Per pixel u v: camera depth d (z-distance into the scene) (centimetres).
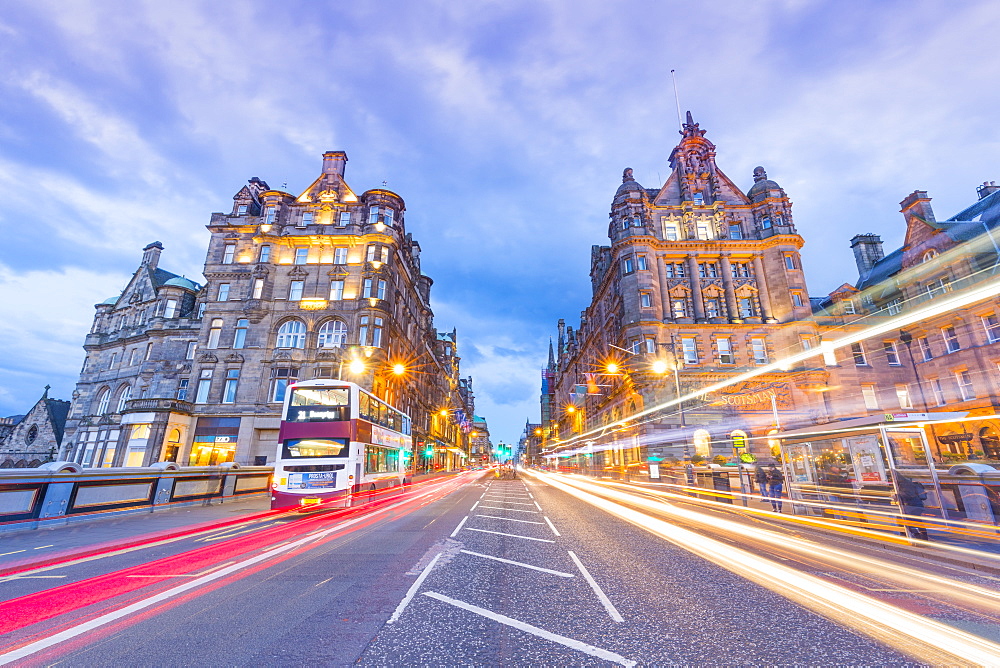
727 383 3206
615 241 3794
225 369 3186
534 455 12181
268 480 2200
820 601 551
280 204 3612
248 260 3475
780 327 3378
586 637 440
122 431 2989
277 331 3291
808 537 1012
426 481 3738
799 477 1403
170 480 1596
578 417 6066
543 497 2109
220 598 576
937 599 557
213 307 3344
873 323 3325
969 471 1010
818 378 3180
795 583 631
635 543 935
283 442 1498
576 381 6412
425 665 381
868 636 441
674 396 3198
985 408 2503
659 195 3912
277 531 1139
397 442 2247
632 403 3466
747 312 3522
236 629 468
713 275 3597
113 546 938
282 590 609
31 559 821
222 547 927
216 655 403
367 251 3447
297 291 3388
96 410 3934
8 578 687
